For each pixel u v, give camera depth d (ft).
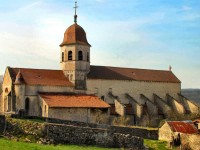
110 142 173.06
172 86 344.28
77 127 170.30
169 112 310.65
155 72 344.90
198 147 202.08
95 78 297.94
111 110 290.35
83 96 281.54
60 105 257.55
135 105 301.43
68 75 295.28
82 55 296.92
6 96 278.26
